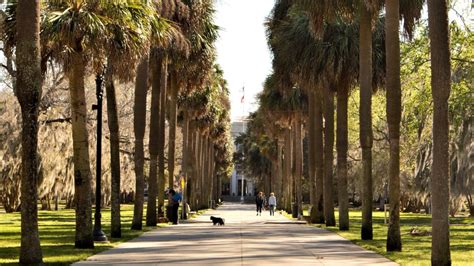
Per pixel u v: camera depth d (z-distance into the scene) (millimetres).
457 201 49625
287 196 68375
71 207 67438
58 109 43844
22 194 15336
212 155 95250
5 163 45062
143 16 20703
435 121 15828
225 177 146625
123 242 24031
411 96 34656
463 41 30797
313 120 43844
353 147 66062
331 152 36938
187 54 34031
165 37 22781
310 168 43906
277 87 42875
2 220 42094
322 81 33156
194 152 69125
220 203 128625
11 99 44500
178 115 64688
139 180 31453
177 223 39781
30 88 15188
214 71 58156
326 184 37062
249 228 34750
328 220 37031
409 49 31641
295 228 34875
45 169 44875
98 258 18250
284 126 65688
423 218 52375
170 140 45812
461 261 18625
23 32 15180
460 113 32344
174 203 39844
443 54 15797
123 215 51250
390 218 21234
